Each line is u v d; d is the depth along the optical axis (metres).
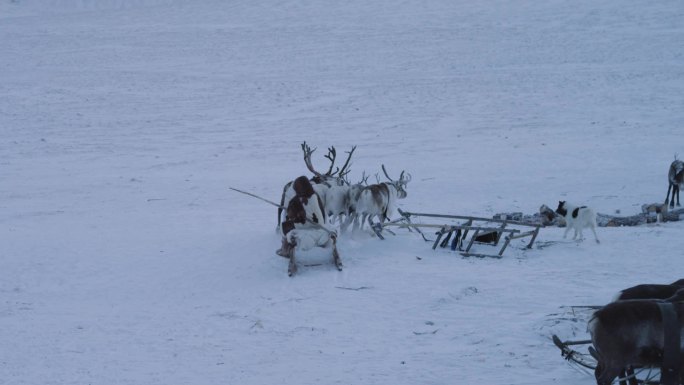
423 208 22.09
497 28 71.38
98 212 23.47
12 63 62.06
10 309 13.64
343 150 34.59
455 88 49.97
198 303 13.62
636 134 35.31
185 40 72.56
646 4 75.62
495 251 15.96
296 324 11.87
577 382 8.72
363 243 16.64
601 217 19.14
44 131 40.50
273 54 65.06
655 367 7.66
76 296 14.52
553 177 26.73
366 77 54.91
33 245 18.47
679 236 16.61
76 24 84.06
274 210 23.00
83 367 10.23
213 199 25.28
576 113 41.47
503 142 35.06
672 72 51.25
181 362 10.29
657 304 7.62
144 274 15.77
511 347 10.08
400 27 74.81
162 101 48.28
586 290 12.77
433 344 10.53
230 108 46.16
